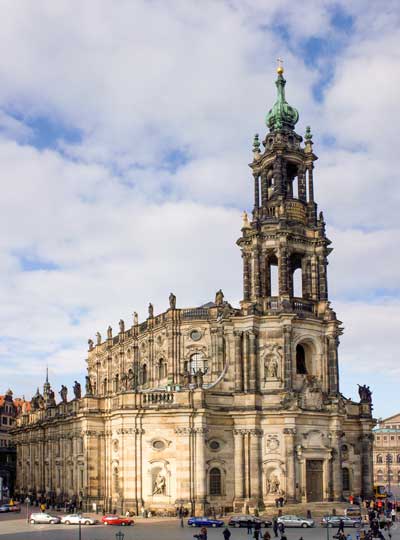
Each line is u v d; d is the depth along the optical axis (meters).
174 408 89.25
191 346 112.31
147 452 90.00
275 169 100.06
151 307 121.25
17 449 141.88
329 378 96.00
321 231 99.94
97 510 96.25
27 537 68.62
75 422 105.25
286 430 89.81
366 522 79.12
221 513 88.56
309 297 98.56
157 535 69.25
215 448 90.94
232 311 95.50
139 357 124.75
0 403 194.62
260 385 92.88
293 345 93.88
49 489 118.81
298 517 77.44
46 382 135.50
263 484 89.75
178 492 87.88
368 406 104.12
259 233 97.00
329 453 92.19
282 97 104.38
